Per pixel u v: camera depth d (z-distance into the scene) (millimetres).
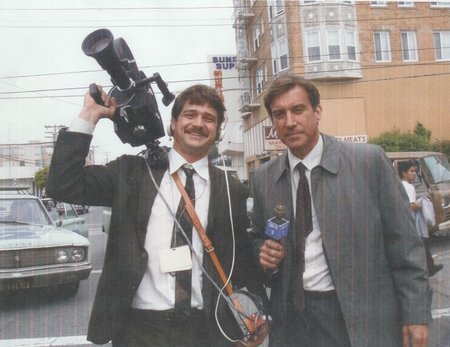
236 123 32656
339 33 21094
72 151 1901
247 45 27688
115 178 2064
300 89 2121
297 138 2100
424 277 2012
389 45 21625
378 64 21422
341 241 2023
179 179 2115
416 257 2014
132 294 1965
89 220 25000
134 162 2145
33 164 66125
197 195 2125
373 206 2055
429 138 20312
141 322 2018
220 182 2191
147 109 2004
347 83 21125
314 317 2102
